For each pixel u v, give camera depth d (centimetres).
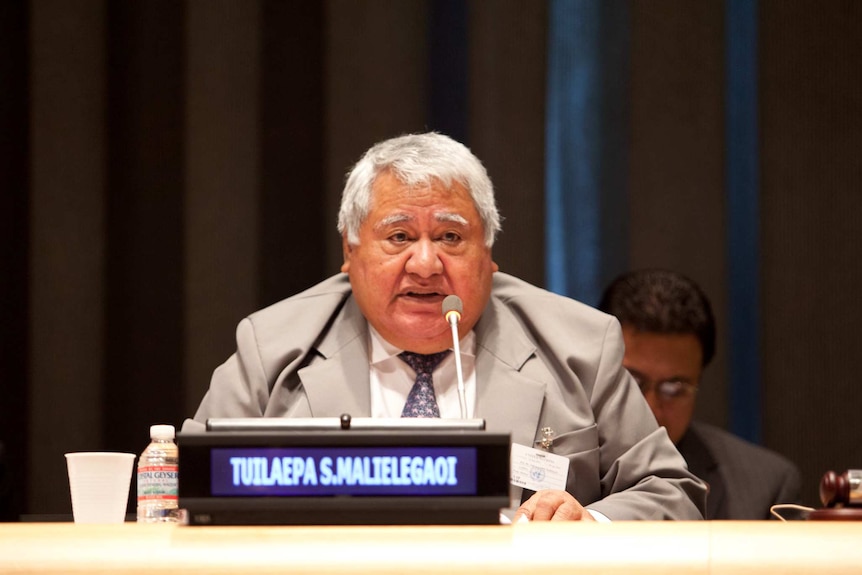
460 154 787
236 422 480
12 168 1388
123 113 1400
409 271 764
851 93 1398
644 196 1405
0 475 1049
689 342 1025
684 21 1416
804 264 1388
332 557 429
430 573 425
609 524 446
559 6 1421
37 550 436
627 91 1414
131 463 616
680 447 1085
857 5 1402
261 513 462
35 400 1366
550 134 1410
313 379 791
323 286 865
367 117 1412
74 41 1402
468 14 1420
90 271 1384
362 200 787
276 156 1405
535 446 766
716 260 1394
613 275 1397
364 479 462
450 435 463
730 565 421
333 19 1422
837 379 1375
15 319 1372
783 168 1398
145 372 1375
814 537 429
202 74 1407
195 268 1388
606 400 788
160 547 436
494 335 818
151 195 1391
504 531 439
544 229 1400
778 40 1409
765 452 1097
